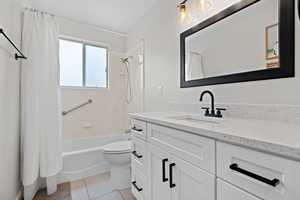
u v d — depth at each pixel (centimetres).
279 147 45
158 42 198
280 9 90
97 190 177
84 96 266
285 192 45
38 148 164
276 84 92
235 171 58
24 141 155
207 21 133
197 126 75
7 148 132
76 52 263
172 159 92
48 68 178
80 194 170
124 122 303
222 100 122
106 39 285
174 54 171
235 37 114
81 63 268
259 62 100
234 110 113
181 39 160
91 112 271
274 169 48
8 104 134
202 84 138
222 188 62
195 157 76
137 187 134
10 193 138
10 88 138
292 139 50
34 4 204
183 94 160
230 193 59
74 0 198
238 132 61
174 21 171
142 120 127
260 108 99
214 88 128
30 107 158
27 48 162
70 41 258
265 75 97
